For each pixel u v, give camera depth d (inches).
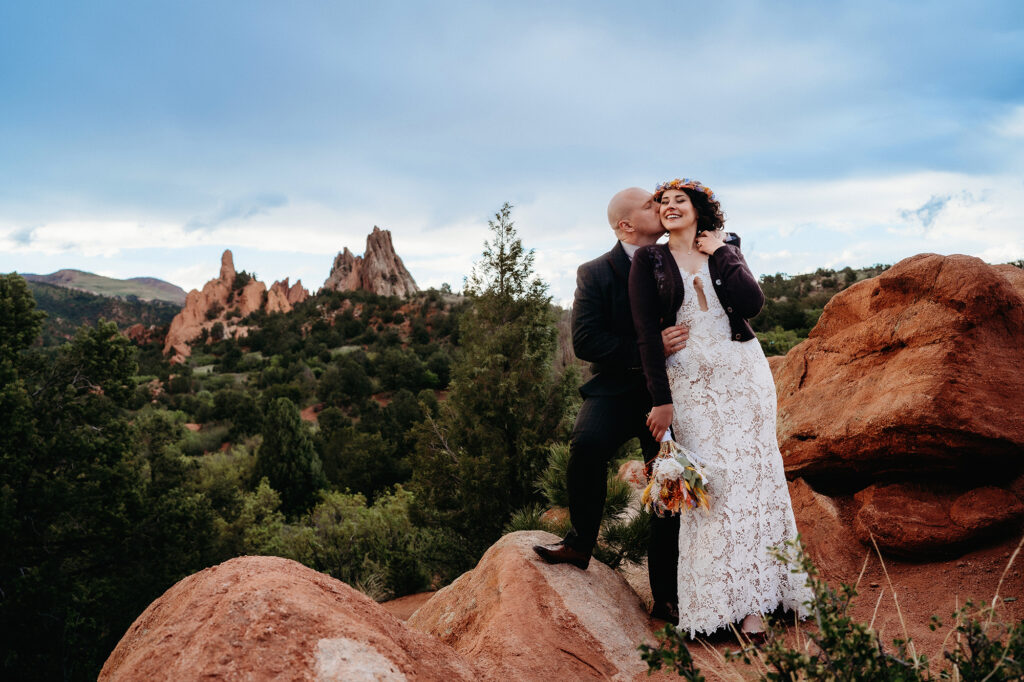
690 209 135.0
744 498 128.8
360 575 671.1
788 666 74.4
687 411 134.0
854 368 173.2
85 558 779.4
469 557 504.1
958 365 144.1
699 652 124.3
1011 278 175.9
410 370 3545.8
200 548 833.5
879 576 143.4
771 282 3034.0
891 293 168.1
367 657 78.0
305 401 3324.3
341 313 6102.4
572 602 136.7
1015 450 137.6
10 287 819.4
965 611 86.2
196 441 2357.3
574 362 564.4
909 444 148.1
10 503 678.5
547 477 231.3
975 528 135.7
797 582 129.5
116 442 793.6
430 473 546.6
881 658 72.4
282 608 79.4
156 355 6373.0
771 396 136.9
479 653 121.6
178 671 73.2
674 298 133.1
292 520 1475.1
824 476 178.2
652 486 130.4
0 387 744.3
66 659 671.1
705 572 128.0
